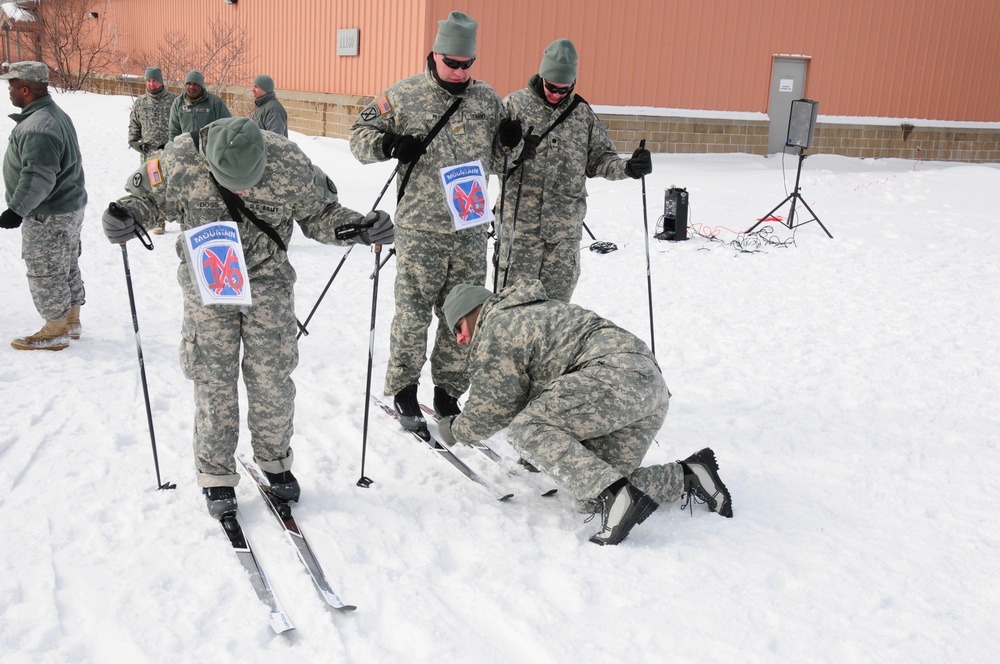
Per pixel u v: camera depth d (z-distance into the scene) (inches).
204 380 122.1
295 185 120.3
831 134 667.4
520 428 122.3
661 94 594.6
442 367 164.9
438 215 158.1
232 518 121.9
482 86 161.8
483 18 526.9
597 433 122.0
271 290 123.0
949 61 695.7
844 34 648.4
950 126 706.2
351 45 582.9
